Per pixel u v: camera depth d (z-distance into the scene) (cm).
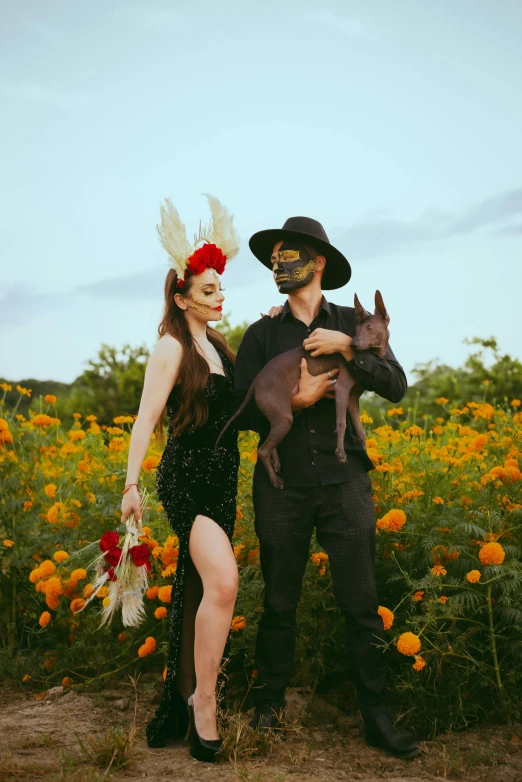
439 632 359
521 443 485
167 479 357
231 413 362
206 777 310
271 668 352
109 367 1328
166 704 348
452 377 1149
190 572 355
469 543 394
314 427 352
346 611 346
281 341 366
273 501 348
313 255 363
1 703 417
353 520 345
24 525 482
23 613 498
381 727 337
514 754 333
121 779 308
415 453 471
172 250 360
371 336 342
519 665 365
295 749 338
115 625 455
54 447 528
